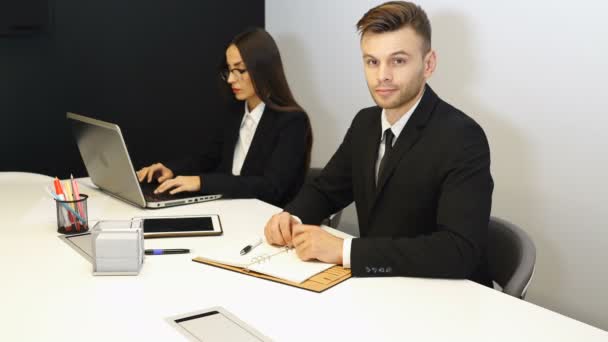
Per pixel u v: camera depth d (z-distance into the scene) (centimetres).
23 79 257
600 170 182
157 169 215
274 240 141
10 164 261
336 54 270
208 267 128
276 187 208
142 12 276
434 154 142
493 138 211
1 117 256
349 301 111
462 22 215
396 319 103
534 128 198
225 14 298
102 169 183
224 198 194
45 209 173
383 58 137
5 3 248
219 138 252
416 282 121
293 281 119
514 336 97
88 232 151
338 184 171
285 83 226
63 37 261
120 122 279
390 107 141
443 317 104
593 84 180
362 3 251
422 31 138
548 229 198
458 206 131
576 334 98
